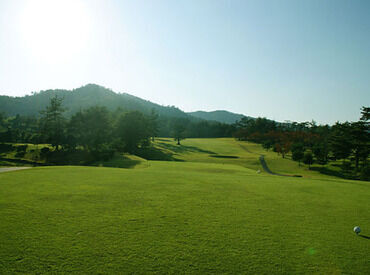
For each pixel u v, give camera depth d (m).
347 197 14.56
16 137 88.75
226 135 180.00
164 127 187.38
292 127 138.25
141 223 9.06
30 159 59.47
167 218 9.69
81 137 66.81
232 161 73.19
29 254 6.62
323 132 116.56
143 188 14.91
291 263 6.64
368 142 57.56
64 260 6.39
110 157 53.03
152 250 7.07
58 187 14.45
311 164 68.81
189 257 6.76
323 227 9.34
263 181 19.97
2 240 7.36
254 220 9.84
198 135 182.25
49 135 68.12
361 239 8.31
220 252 7.10
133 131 77.19
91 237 7.77
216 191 14.87
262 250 7.31
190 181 18.06
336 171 58.69
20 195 12.35
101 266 6.17
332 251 7.39
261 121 146.00
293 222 9.79
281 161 73.56
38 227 8.41
